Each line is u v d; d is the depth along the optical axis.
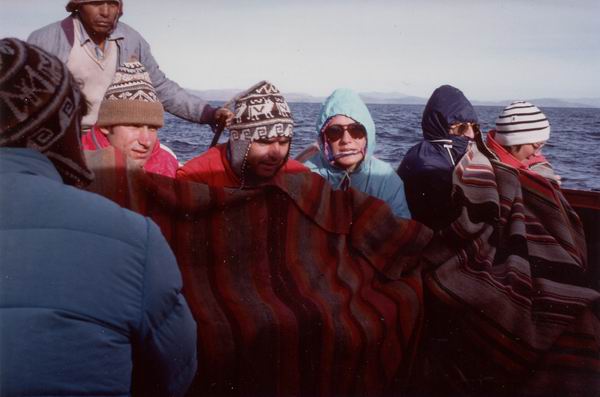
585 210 3.36
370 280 2.50
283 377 2.14
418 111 94.44
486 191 2.85
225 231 2.27
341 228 2.50
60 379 1.05
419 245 2.60
